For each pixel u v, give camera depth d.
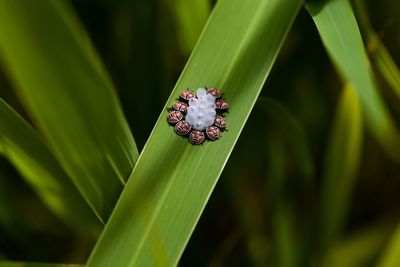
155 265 0.12
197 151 0.12
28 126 0.13
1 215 0.15
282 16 0.13
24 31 0.11
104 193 0.12
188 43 0.15
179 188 0.12
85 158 0.12
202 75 0.13
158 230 0.12
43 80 0.12
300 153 0.15
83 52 0.12
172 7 0.15
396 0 0.15
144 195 0.12
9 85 0.15
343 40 0.13
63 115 0.12
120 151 0.12
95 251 0.12
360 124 0.15
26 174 0.14
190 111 0.12
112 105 0.12
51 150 0.13
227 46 0.13
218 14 0.13
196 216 0.12
